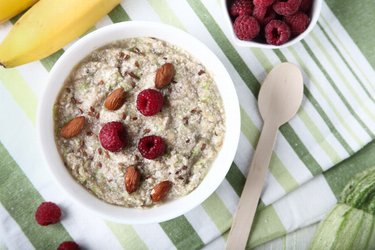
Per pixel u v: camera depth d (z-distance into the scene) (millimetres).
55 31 475
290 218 531
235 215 518
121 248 519
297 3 468
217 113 478
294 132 530
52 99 468
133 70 471
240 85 523
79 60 475
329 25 532
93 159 471
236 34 483
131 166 464
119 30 471
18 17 513
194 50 478
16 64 481
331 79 532
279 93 518
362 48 534
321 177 537
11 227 513
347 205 536
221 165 475
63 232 517
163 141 460
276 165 528
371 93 535
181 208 470
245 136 524
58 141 472
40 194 514
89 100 469
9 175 511
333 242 534
